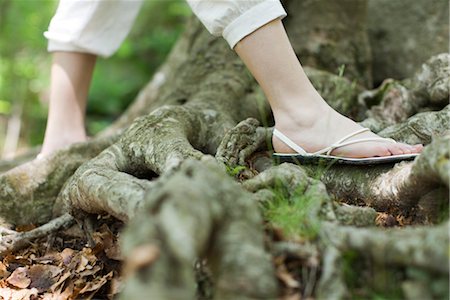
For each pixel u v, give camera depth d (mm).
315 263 1156
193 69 2680
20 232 1909
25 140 4883
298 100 1696
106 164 1772
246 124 1868
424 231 1130
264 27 1655
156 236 986
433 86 2158
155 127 1833
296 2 2742
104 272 1655
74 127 2279
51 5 4977
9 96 5000
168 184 1072
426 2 2832
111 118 4832
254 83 2475
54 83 2277
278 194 1397
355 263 1167
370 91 2486
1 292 1614
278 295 1118
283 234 1228
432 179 1373
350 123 1697
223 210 1087
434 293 1075
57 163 2090
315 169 1731
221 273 1043
